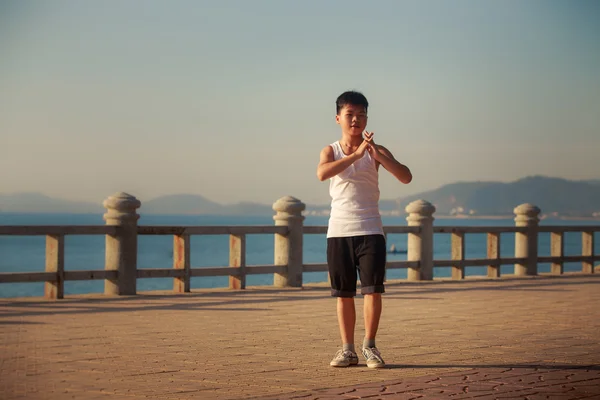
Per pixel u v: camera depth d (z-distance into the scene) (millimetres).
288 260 11867
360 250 5336
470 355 5750
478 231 14023
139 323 7586
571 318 8133
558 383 4676
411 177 5375
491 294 10938
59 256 9852
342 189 5426
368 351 5293
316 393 4375
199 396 4293
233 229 11375
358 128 5449
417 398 4246
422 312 8641
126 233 10359
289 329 7203
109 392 4391
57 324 7473
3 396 4273
